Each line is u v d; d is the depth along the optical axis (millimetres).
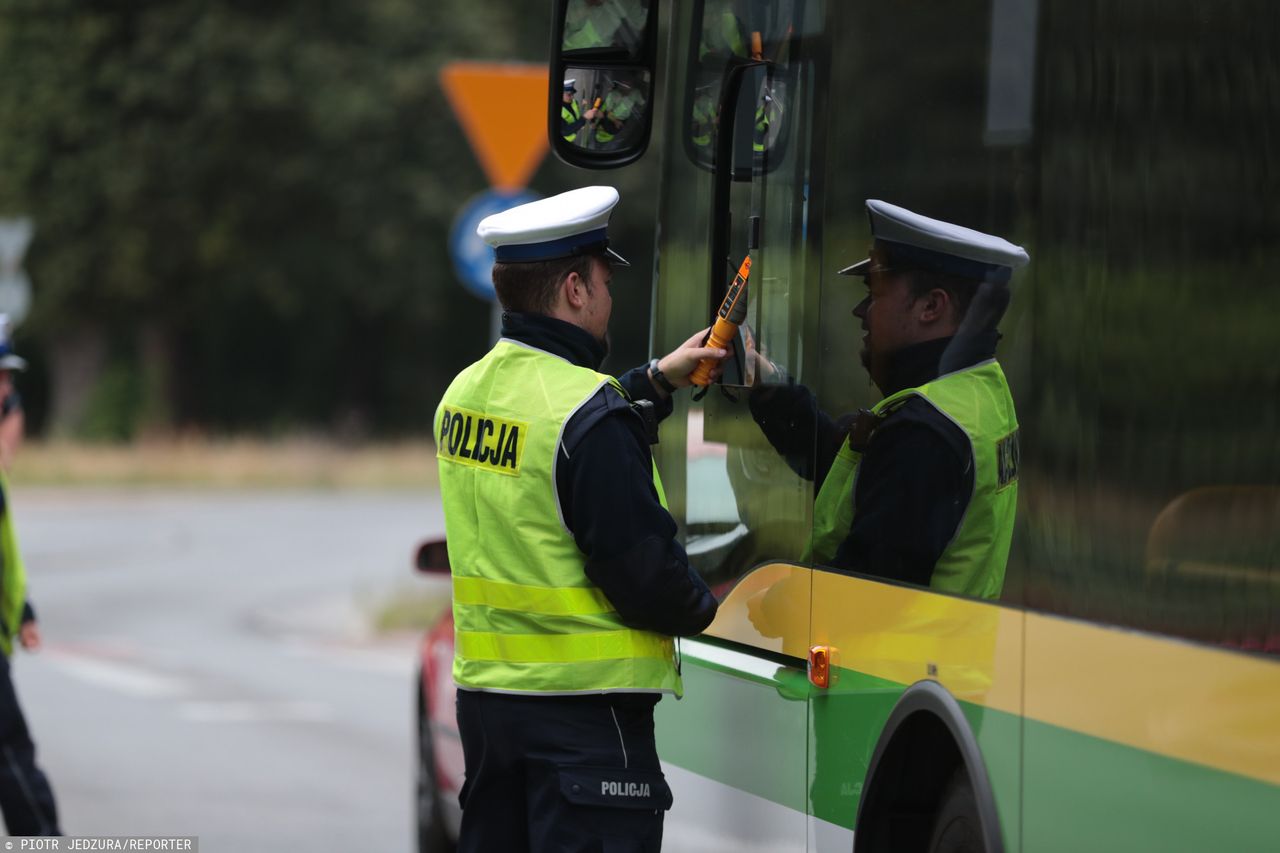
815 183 12555
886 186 11469
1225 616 7965
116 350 152500
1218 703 7988
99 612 55312
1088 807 8977
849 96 12086
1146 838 8492
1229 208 8039
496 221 12898
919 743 11180
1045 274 9555
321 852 24281
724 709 13852
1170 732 8328
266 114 131000
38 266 132625
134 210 131000
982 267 10227
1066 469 9266
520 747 12594
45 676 42312
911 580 10938
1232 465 7945
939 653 10562
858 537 11695
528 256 12766
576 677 12414
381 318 158375
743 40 13969
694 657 14438
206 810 27000
